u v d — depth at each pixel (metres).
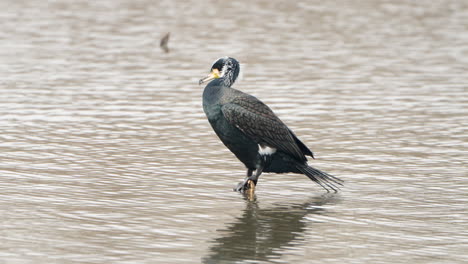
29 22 34.44
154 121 18.69
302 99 21.41
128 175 14.15
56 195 12.74
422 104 21.02
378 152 16.17
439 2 42.28
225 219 11.90
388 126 18.50
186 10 38.78
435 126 18.55
